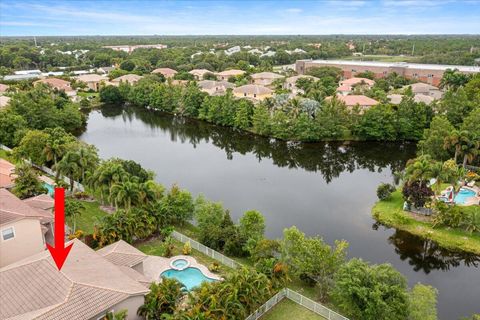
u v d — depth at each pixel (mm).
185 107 113750
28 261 30750
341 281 30953
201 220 44906
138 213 43375
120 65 194250
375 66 169125
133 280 30266
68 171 54062
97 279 28562
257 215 43031
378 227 51031
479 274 41812
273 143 91062
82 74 179500
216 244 41812
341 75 173125
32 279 28047
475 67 158250
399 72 162125
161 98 121438
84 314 25391
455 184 51312
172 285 30828
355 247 46219
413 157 81750
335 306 33469
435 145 69312
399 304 29094
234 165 77188
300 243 35969
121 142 92250
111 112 124500
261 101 103375
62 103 108000
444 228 48406
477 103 86812
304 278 36719
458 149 63312
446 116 85500
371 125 87688
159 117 117500
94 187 50500
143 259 35281
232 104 102438
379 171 75000
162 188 53406
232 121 101688
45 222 38719
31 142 62375
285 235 37562
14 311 25203
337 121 88688
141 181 54469
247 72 174375
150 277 36344
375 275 31000
